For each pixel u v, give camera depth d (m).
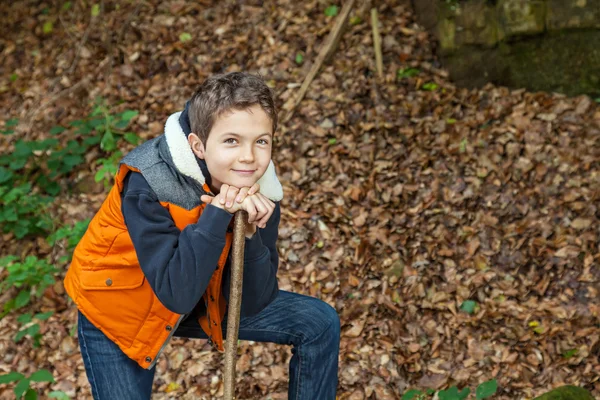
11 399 3.65
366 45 5.79
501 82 5.52
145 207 2.02
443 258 4.31
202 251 1.96
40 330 4.12
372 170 4.91
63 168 5.09
